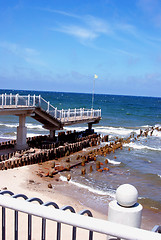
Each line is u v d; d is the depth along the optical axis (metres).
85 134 36.31
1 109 19.17
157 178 19.17
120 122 66.25
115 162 23.52
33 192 14.70
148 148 30.89
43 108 24.38
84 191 15.71
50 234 7.83
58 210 2.24
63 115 28.95
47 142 27.73
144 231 1.87
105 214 12.55
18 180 16.67
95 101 169.00
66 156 24.83
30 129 47.25
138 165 22.91
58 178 18.03
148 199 14.95
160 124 64.69
